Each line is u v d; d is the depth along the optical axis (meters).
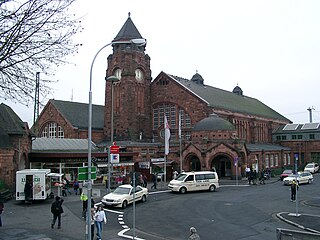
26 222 21.38
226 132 53.97
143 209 27.06
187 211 26.12
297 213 24.02
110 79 31.23
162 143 58.59
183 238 18.12
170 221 22.45
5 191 31.02
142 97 63.31
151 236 18.53
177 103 62.09
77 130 60.19
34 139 44.03
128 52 60.44
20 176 28.41
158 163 52.34
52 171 41.38
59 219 19.84
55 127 63.16
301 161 80.06
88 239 15.45
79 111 66.56
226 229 20.11
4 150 33.41
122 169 47.28
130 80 60.12
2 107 37.47
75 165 42.56
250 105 83.25
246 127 71.06
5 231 18.73
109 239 17.91
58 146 47.41
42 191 28.52
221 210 26.53
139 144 54.88
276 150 71.31
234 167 51.94
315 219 22.67
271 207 27.95
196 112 59.88
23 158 39.12
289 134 82.75
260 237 18.17
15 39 12.34
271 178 57.47
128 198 28.17
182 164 54.06
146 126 63.59
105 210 26.58
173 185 37.44
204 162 52.09
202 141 52.94
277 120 87.19
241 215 24.50
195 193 37.47
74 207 26.98
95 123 65.12
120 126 59.81
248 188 42.47
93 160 43.41
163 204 29.58
